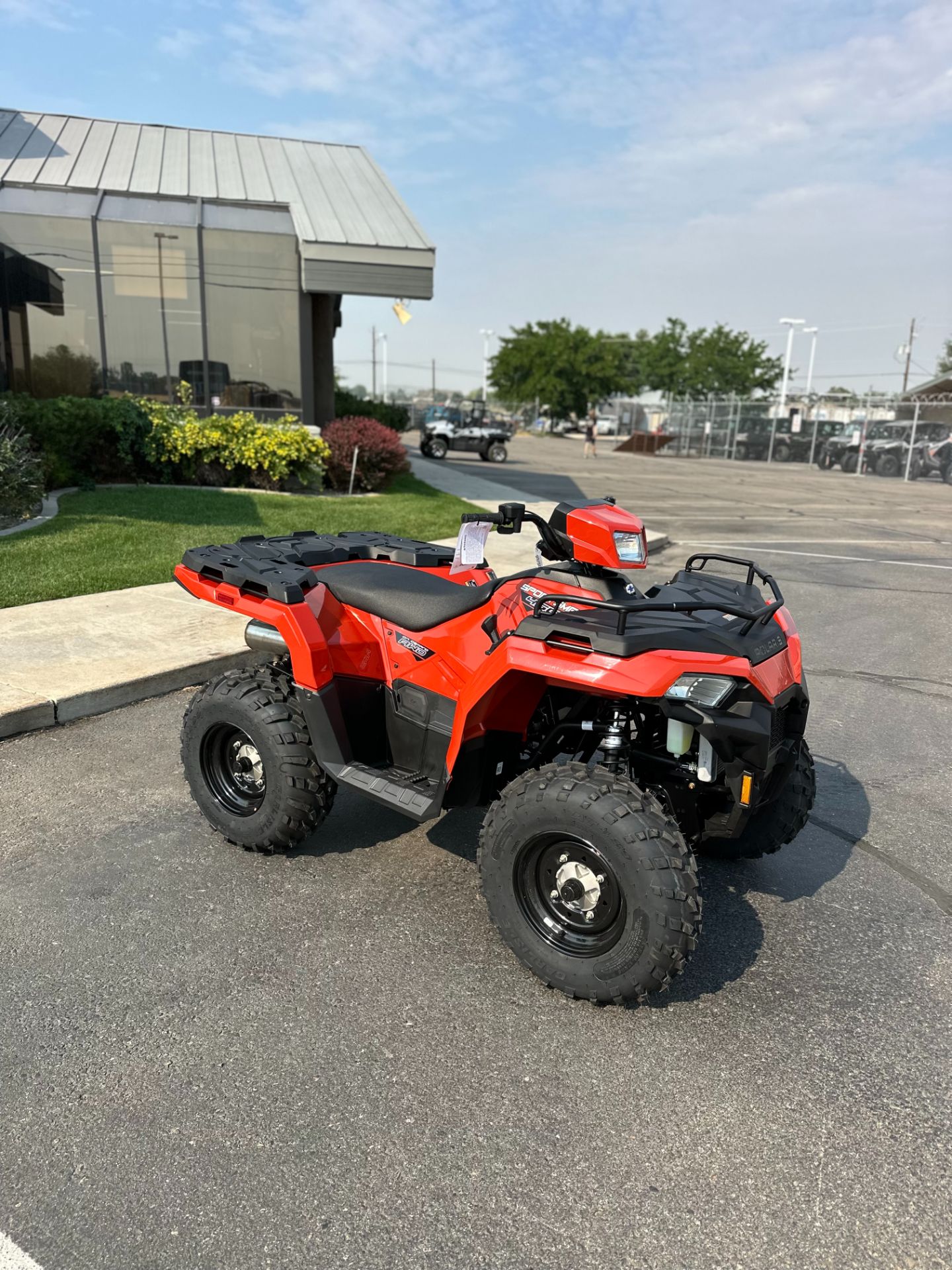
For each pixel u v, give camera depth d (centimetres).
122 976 302
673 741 292
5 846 385
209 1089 254
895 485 2816
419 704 354
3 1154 230
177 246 1498
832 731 572
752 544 1361
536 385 6769
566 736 339
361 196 1695
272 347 1573
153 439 1377
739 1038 285
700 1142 243
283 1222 213
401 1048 274
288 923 337
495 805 301
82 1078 256
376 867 381
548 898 302
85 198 1497
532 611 314
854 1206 224
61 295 1481
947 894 381
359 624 371
